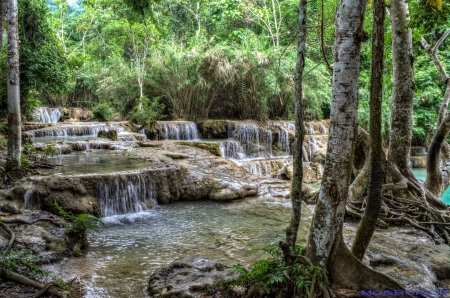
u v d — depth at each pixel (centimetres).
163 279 438
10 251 462
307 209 810
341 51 341
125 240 618
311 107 1955
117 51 2208
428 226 660
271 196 971
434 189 851
